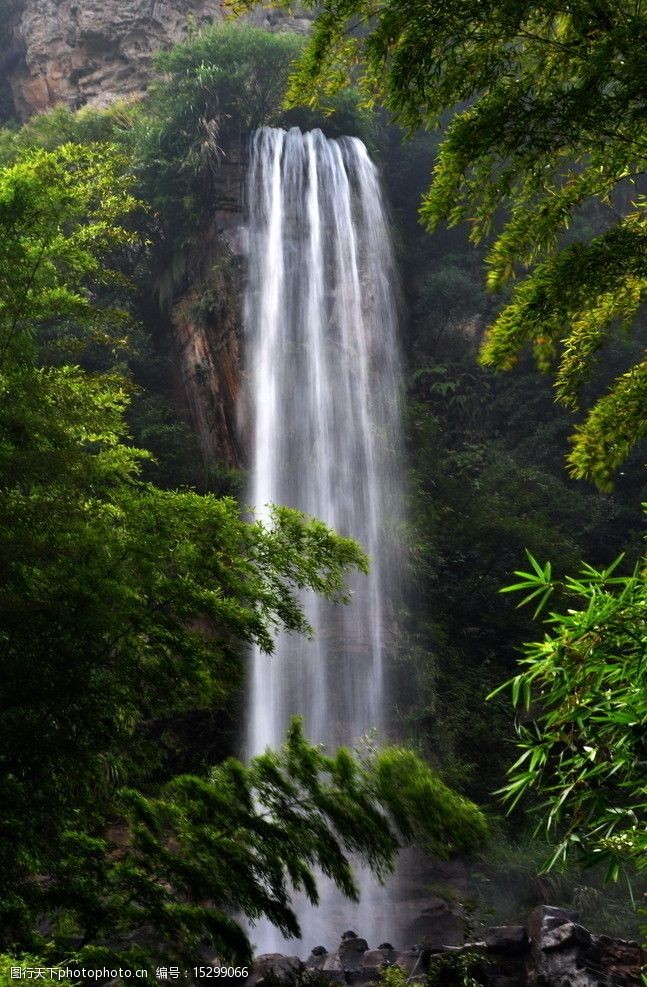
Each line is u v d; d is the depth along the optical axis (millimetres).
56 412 5395
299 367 22266
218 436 21562
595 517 22562
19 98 30266
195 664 5062
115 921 4293
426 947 6559
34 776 4543
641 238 3566
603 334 4117
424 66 3836
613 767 2342
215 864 4332
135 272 24078
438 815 4215
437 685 18578
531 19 3953
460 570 20469
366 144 25625
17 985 3334
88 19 28922
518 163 3832
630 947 6094
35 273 5633
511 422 25047
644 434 3762
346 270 23781
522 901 13195
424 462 22016
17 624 4672
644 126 3594
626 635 2395
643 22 3387
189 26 28188
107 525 5266
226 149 23703
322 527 5375
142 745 5188
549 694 2486
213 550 5203
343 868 4367
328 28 4117
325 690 18297
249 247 22859
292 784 4469
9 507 4980
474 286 25922
